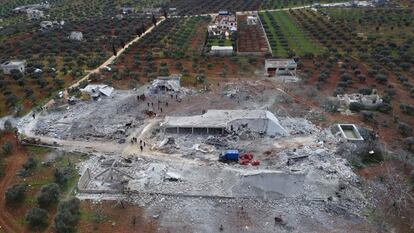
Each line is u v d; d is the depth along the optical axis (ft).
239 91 314.14
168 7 645.92
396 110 276.82
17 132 249.55
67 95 308.81
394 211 181.57
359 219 176.96
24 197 191.11
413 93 298.35
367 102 281.13
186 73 350.64
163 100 298.97
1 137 247.50
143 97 300.81
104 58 396.78
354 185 197.47
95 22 545.03
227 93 310.86
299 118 267.18
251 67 369.91
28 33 500.33
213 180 202.08
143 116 273.13
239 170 208.13
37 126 261.03
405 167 211.82
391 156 220.43
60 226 162.81
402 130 244.42
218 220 177.27
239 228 172.65
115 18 569.23
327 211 181.47
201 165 214.28
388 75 340.39
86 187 198.29
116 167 212.23
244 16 591.78
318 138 239.50
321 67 360.89
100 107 288.10
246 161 215.51
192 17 571.28
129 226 173.78
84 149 232.32
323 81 328.70
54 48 429.38
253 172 200.44
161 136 244.83
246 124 245.24
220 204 186.60
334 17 540.93
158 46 428.15
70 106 290.15
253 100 297.94
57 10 644.69
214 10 626.23
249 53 407.85
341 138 236.22
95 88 308.60
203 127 242.99
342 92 302.66
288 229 171.83
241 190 192.85
